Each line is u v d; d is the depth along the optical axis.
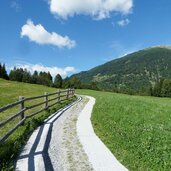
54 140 13.18
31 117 18.16
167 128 15.14
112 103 29.53
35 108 24.42
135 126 15.50
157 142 11.83
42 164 9.76
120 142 12.44
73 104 31.38
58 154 11.02
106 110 23.06
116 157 10.83
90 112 23.62
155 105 29.67
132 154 10.75
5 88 53.81
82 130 15.64
